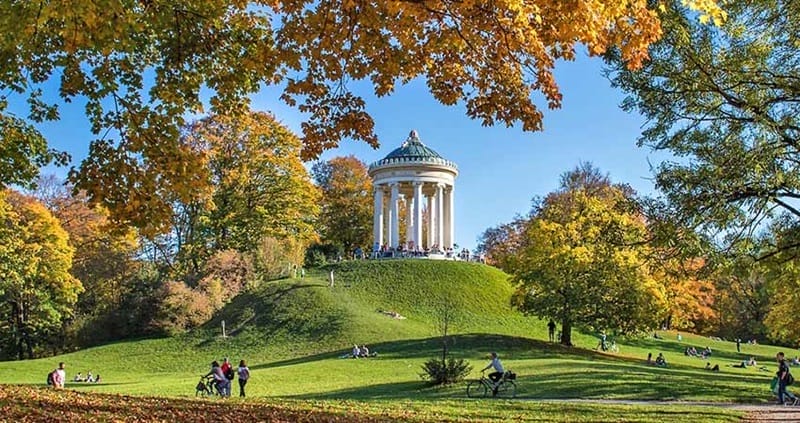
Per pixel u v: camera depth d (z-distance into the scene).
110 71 14.62
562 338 47.25
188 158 14.48
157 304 55.69
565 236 45.44
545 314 44.94
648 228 16.41
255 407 16.27
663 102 15.53
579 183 69.69
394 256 72.31
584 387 25.45
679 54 14.92
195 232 64.75
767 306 74.81
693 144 15.29
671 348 59.38
